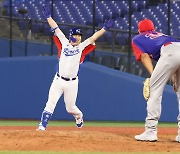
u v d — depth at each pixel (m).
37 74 66.56
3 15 76.81
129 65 67.19
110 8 90.44
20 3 85.62
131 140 30.23
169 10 66.94
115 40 69.88
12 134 30.59
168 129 49.06
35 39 70.12
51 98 36.31
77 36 35.66
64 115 65.31
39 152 23.98
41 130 34.47
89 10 90.00
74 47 35.69
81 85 65.25
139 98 64.44
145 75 67.25
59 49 36.16
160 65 29.53
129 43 67.19
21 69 67.06
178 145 28.42
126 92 64.69
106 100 65.00
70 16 88.88
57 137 29.53
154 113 30.08
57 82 36.19
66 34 69.00
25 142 27.53
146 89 29.97
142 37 30.20
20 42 69.94
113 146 26.92
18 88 67.06
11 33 69.69
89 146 26.67
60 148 25.89
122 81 64.62
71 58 35.66
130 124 60.03
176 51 29.42
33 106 66.62
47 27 69.94
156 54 30.16
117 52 69.50
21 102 67.00
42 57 66.38
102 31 35.97
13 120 65.81
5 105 67.44
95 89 65.00
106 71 65.00
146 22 30.48
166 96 63.34
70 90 36.41
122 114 64.88
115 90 64.94
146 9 88.00
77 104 65.31
